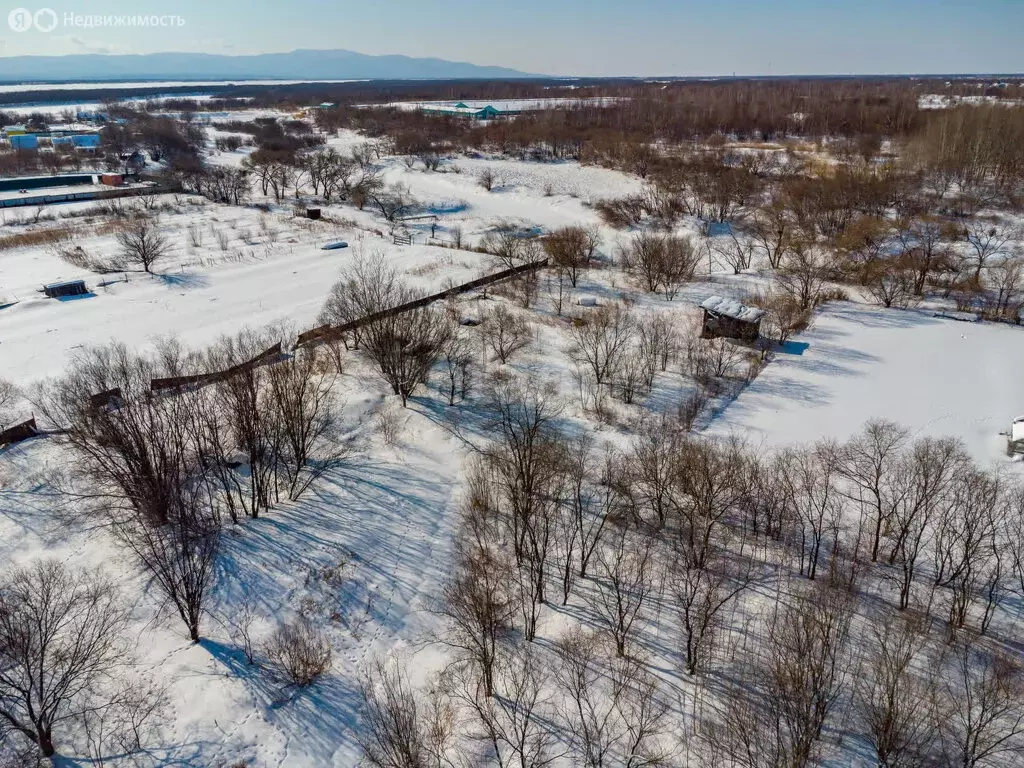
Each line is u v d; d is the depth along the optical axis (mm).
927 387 50656
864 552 33500
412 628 32344
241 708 27641
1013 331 60625
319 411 47688
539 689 27656
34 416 46656
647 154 142500
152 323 65000
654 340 53219
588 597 32531
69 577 33500
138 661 29422
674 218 103375
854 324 63062
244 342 56469
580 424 46656
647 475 36938
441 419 48031
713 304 59719
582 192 130000
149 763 25328
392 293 63250
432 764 24547
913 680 25953
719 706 26156
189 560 31875
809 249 78875
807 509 35688
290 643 30562
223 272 80750
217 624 31797
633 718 26062
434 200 126750
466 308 66562
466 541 36938
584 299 69125
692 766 23984
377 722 26703
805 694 22859
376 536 37875
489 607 28109
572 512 37750
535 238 95125
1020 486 37062
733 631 29531
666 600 31797
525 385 52000
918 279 71625
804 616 25828
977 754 22844
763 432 44750
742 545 34156
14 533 36969
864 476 35188
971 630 29047
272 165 134375
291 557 36031
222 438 43188
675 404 49031
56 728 26109
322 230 102062
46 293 71250
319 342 56688
